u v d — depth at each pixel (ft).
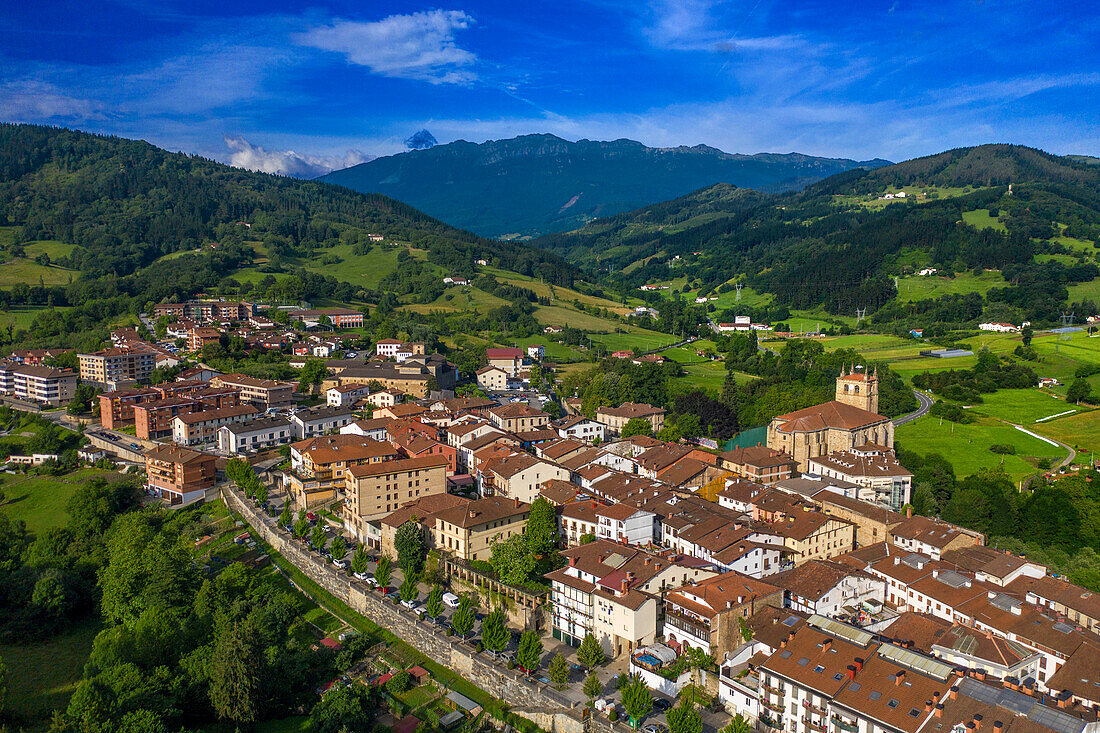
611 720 388.78
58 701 479.00
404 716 432.25
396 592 549.95
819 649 390.01
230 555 655.35
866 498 649.20
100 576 622.13
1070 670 384.27
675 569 477.36
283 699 447.42
